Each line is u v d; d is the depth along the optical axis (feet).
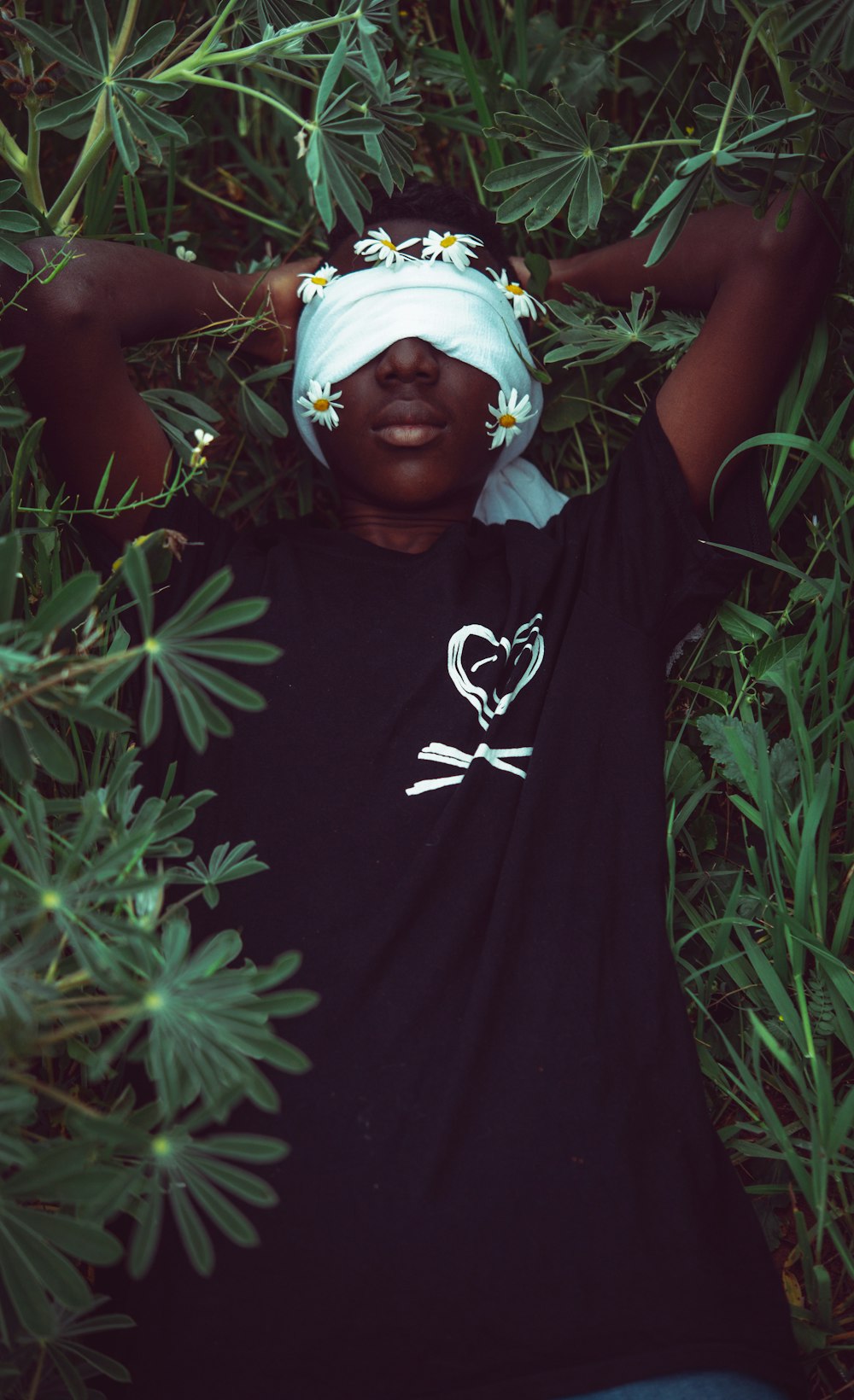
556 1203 3.26
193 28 5.29
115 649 3.51
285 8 4.25
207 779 4.02
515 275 5.13
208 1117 2.52
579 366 5.30
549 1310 3.13
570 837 3.99
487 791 4.01
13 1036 2.48
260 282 4.85
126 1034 2.66
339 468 4.87
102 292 4.30
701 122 4.61
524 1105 3.42
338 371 4.64
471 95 5.68
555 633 4.34
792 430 4.71
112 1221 3.43
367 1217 3.21
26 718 2.71
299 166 5.94
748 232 4.53
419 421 4.61
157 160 4.04
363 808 3.95
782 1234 4.40
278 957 3.67
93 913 2.71
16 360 2.99
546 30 5.87
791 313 4.51
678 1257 3.25
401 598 4.42
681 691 4.98
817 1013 4.31
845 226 4.57
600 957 3.79
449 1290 3.13
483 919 3.80
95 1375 3.27
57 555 4.19
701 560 4.51
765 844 4.83
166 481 4.43
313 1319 3.12
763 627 4.68
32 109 4.39
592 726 4.18
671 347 4.82
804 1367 3.99
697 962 4.66
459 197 4.98
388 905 3.75
